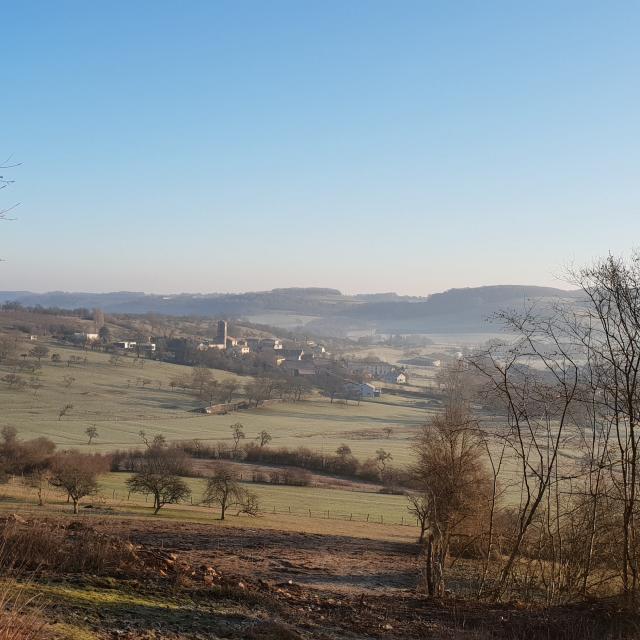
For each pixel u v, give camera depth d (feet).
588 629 46.03
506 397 62.44
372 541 122.93
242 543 97.71
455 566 76.74
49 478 169.58
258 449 282.77
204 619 37.24
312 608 48.03
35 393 442.50
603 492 58.08
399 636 42.29
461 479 82.33
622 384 57.57
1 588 32.63
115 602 37.01
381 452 270.26
